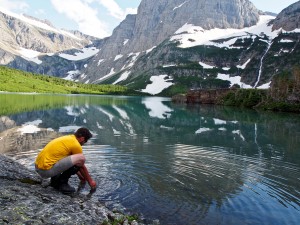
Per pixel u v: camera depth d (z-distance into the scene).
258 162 23.17
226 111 88.69
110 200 14.12
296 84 105.19
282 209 13.95
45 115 56.53
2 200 11.19
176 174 18.69
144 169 19.39
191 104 132.75
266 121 60.09
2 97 121.81
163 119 58.12
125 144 28.36
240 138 35.94
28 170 16.50
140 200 14.36
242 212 13.53
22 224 9.62
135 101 151.12
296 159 24.73
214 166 21.20
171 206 13.88
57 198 12.73
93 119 52.69
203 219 12.76
